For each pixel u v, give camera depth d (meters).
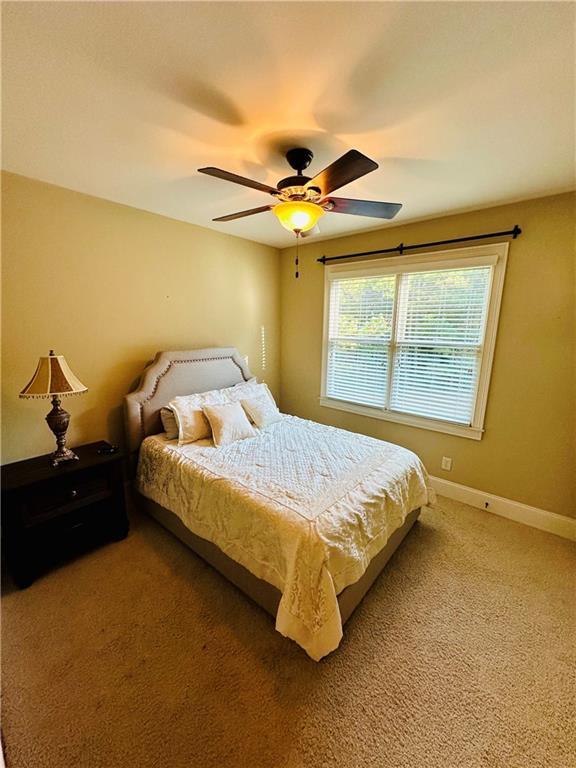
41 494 1.97
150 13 0.96
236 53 1.10
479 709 1.33
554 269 2.29
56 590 1.90
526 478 2.57
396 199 2.36
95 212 2.43
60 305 2.33
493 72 1.17
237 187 2.23
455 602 1.86
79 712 1.31
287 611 1.46
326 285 3.60
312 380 3.95
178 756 1.18
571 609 1.82
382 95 1.29
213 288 3.34
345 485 1.90
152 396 2.74
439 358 2.90
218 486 1.92
